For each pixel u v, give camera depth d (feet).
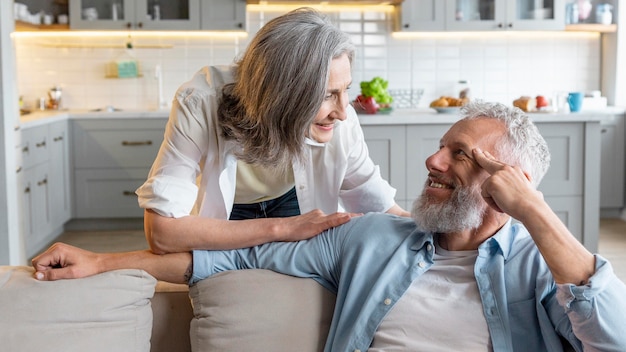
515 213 5.44
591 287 5.11
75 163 20.01
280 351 6.03
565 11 22.16
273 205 7.95
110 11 20.83
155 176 6.75
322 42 6.17
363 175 7.99
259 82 6.28
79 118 19.89
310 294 6.23
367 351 5.96
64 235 19.75
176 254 6.39
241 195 7.85
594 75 22.84
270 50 6.22
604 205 21.57
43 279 5.96
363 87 16.81
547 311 5.71
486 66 22.58
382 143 15.88
